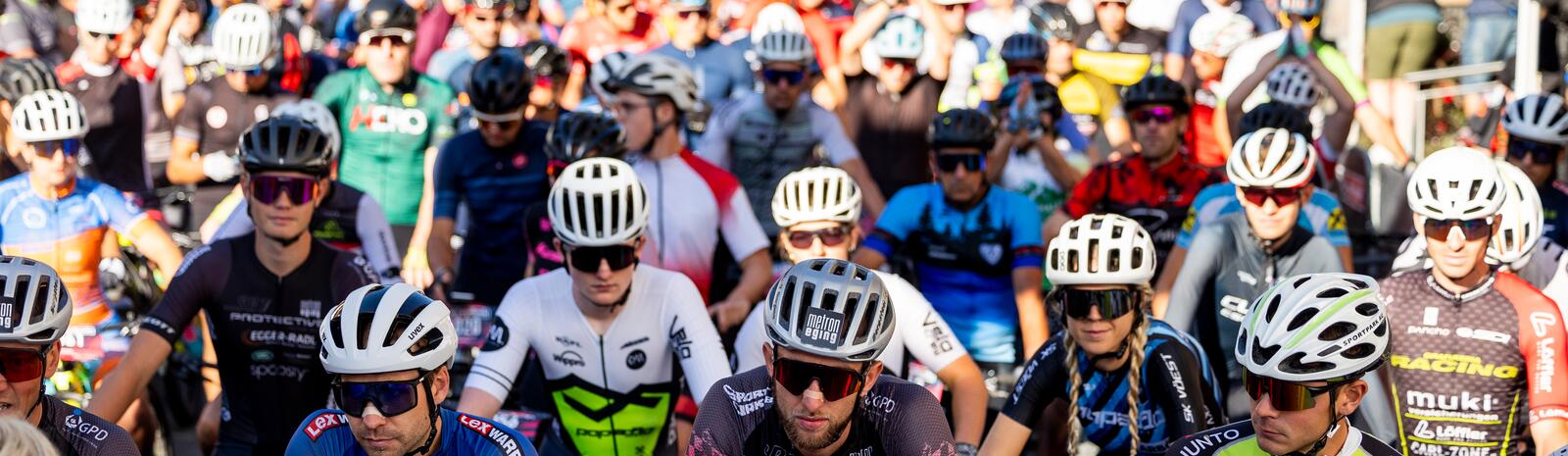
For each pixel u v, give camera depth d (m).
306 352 5.52
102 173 10.16
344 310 3.73
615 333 5.21
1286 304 3.60
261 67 9.36
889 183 10.03
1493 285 5.17
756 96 9.02
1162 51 11.54
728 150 9.03
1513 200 5.12
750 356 5.50
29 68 8.84
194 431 7.69
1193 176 7.67
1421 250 5.63
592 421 5.31
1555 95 7.05
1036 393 5.01
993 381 6.65
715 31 12.23
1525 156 7.01
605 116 6.40
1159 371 4.79
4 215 6.70
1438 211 4.97
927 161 10.04
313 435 3.95
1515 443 5.27
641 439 5.35
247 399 5.60
